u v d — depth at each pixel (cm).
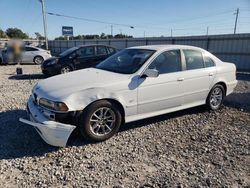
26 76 1133
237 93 761
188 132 444
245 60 1539
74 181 297
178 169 323
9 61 1694
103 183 293
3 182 293
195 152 370
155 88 436
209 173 314
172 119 504
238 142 404
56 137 351
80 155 356
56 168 324
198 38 1780
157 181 297
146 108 436
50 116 358
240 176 309
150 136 424
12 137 411
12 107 573
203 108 562
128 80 410
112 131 405
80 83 390
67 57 1030
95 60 1062
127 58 474
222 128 464
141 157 354
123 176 308
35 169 321
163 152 369
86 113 372
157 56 450
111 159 347
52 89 381
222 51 1653
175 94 468
